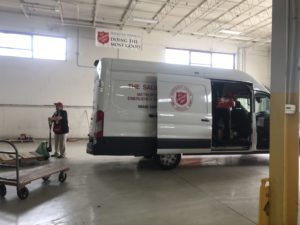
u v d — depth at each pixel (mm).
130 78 6035
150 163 7137
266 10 10688
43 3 10406
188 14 11266
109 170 6324
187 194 4664
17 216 3660
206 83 6504
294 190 3131
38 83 12172
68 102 12555
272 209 3172
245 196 4594
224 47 14547
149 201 4297
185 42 13938
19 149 9273
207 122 6422
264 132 7051
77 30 12578
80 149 9477
